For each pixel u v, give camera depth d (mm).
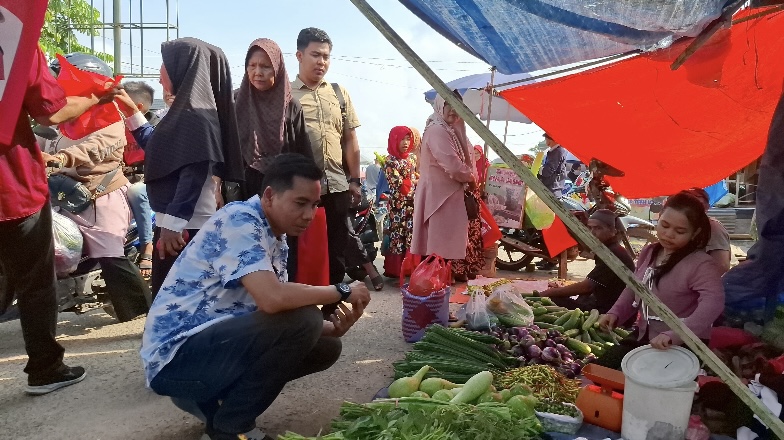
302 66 4723
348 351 4344
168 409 3301
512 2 2426
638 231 7707
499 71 3559
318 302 2645
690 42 2781
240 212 2643
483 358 3484
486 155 7422
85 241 4516
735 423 2754
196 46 3447
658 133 4430
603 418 2797
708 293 3090
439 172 5445
